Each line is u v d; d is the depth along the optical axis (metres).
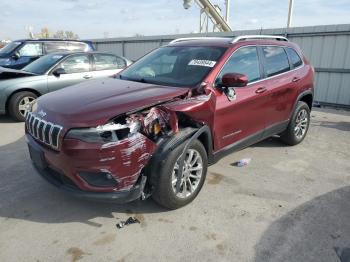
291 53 5.12
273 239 2.93
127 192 2.88
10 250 2.74
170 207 3.28
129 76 4.24
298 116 5.26
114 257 2.68
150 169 3.00
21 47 11.00
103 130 2.72
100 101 3.06
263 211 3.38
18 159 4.67
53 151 2.93
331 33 9.08
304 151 5.21
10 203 3.47
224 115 3.68
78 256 2.68
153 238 2.92
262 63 4.41
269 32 10.41
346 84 9.05
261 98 4.23
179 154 3.09
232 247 2.81
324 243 2.89
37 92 7.06
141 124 2.89
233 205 3.48
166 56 4.30
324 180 4.15
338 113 8.44
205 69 3.73
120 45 15.47
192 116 3.22
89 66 7.92
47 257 2.67
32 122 3.20
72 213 3.30
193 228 3.07
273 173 4.32
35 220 3.17
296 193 3.79
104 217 3.24
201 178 3.51
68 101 3.15
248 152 5.09
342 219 3.26
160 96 3.17
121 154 2.77
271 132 4.72
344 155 5.07
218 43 4.17
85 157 2.74
